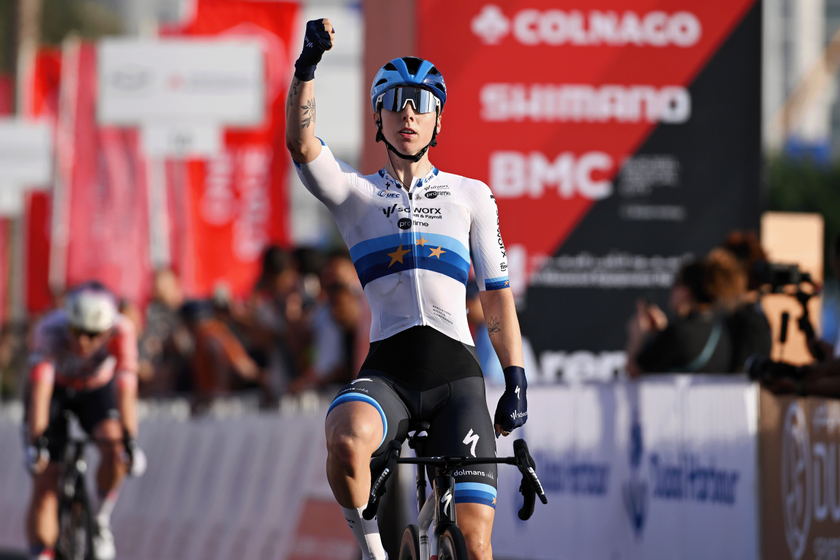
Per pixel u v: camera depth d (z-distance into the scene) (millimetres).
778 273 15016
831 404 13109
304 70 10539
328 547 21203
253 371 28938
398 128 11047
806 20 132250
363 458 10219
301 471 22734
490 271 11234
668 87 23953
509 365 10969
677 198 23953
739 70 24094
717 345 17922
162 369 32344
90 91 43938
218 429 26000
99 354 21969
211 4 40281
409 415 10977
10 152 42531
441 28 23438
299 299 28578
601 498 18516
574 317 23719
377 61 22312
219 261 41375
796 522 13898
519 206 23703
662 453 16891
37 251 46781
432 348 10984
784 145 103062
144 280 42438
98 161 43344
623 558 17922
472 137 23609
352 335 25688
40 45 113750
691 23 24000
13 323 42312
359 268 11242
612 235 23844
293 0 40750
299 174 11023
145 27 73750
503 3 23562
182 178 41719
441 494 10391
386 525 19969
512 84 23641
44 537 21516
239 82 35250
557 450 19891
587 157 23812
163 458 27797
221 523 24812
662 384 16891
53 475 21703
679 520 16422
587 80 23797
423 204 11172
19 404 38688
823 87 120062
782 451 14234
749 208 24047
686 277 18281
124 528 28328
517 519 20859
